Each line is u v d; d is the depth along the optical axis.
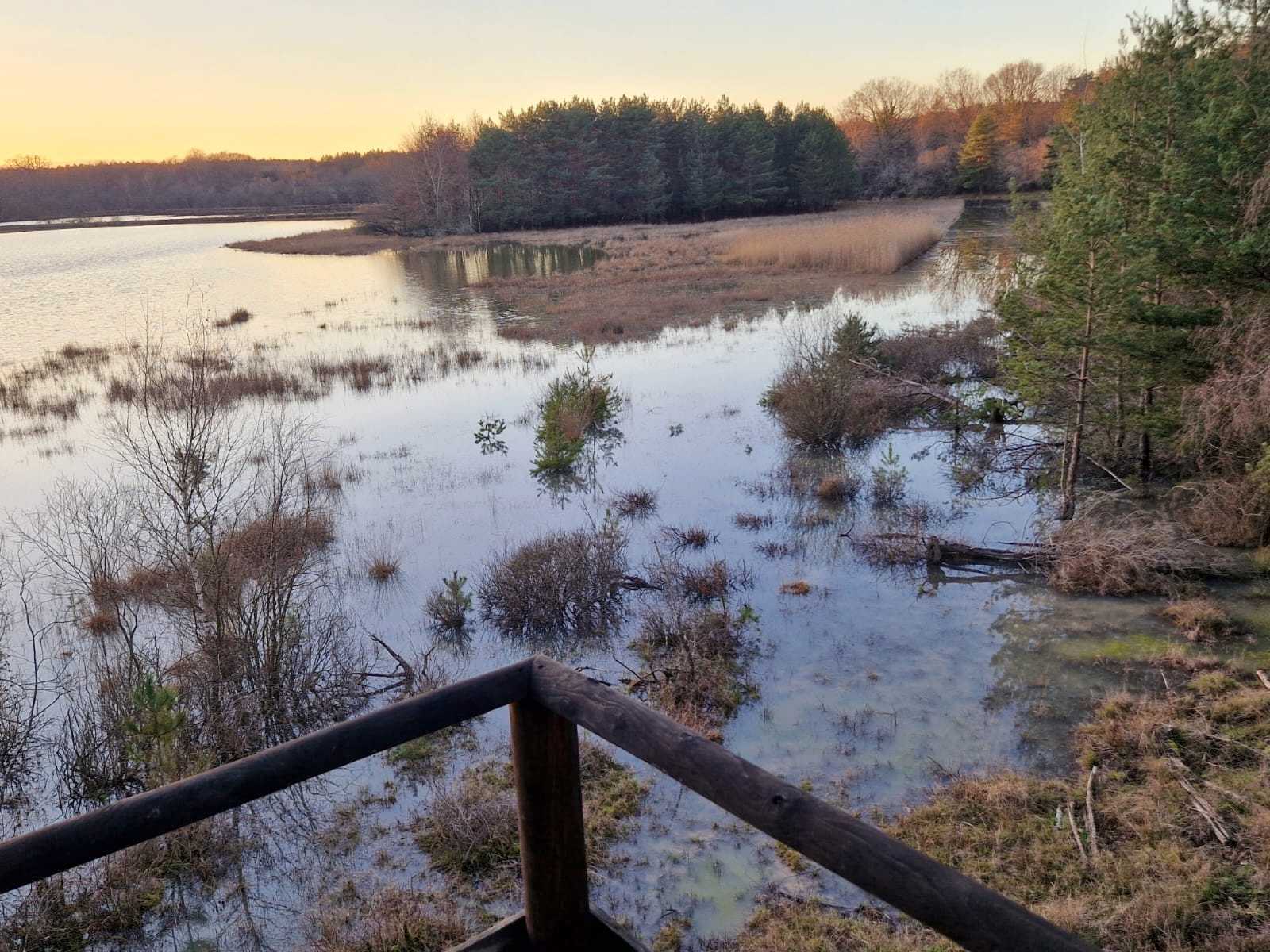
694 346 27.12
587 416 19.03
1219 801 6.68
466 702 1.83
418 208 85.44
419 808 7.59
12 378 25.28
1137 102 12.41
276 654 9.18
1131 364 12.68
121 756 8.22
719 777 1.55
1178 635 9.70
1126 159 12.35
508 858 6.88
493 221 86.75
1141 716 7.98
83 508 14.13
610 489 15.59
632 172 86.44
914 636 10.10
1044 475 15.20
